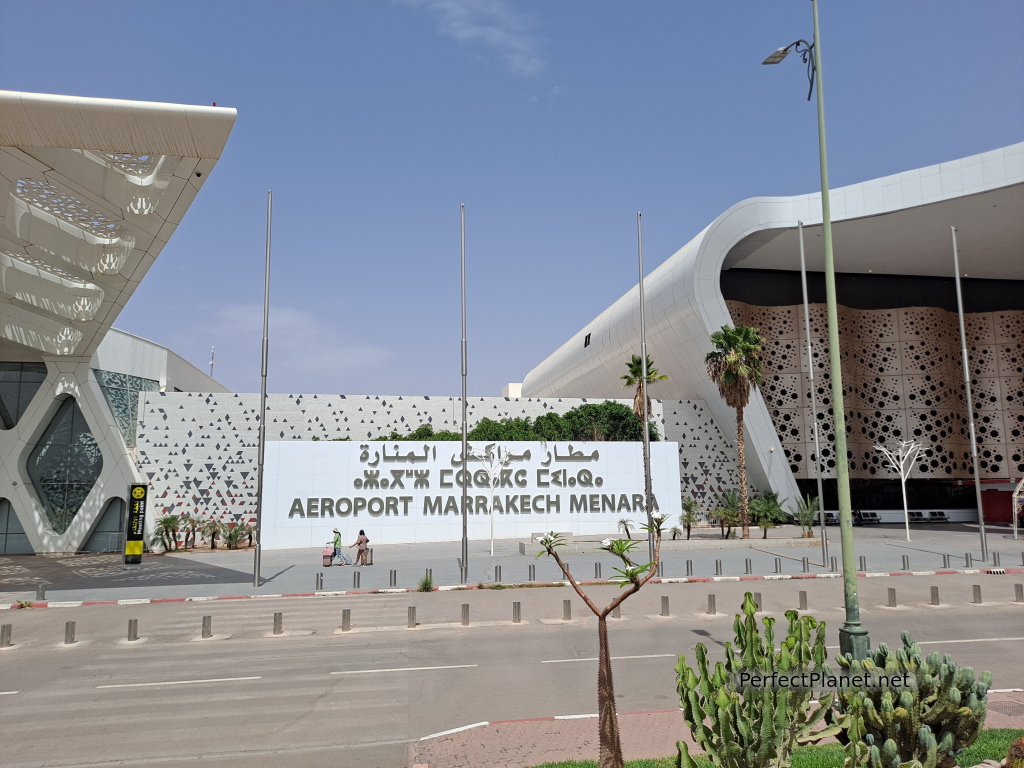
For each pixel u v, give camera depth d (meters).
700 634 15.54
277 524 38.66
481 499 40.78
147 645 15.28
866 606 19.03
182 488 42.28
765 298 55.47
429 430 46.12
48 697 11.24
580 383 74.50
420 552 34.72
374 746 8.77
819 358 54.09
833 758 7.81
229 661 13.59
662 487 42.88
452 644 14.81
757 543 34.94
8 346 40.19
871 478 54.19
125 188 22.83
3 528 39.22
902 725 6.37
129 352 43.84
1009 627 15.93
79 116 18.11
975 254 51.47
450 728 9.42
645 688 11.26
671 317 50.12
